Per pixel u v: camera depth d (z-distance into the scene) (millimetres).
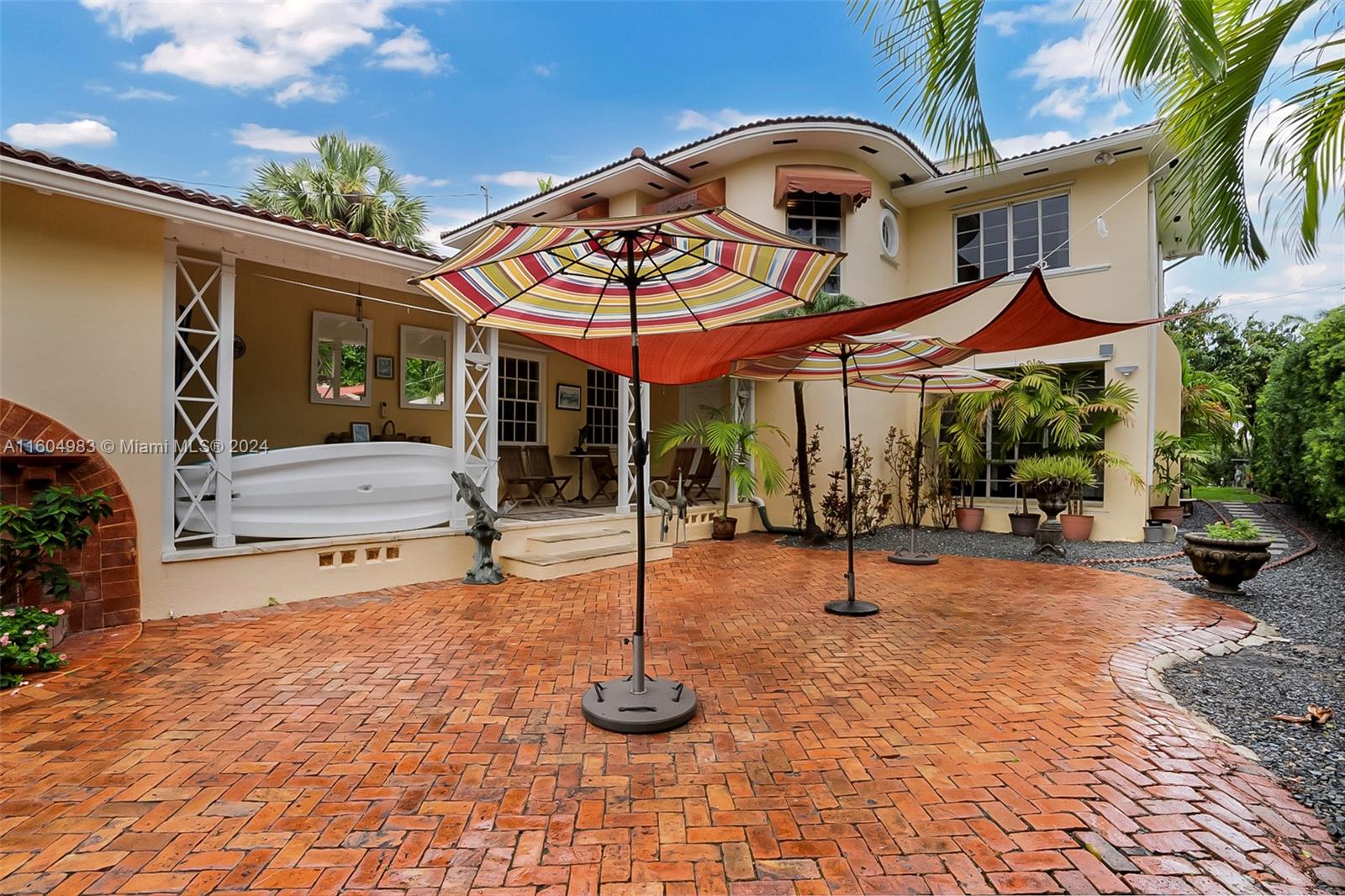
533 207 14961
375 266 7586
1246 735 4102
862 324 4797
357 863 2727
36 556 5191
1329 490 10516
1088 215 12688
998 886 2631
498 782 3406
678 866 2740
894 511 14461
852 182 12422
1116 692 4762
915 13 4320
